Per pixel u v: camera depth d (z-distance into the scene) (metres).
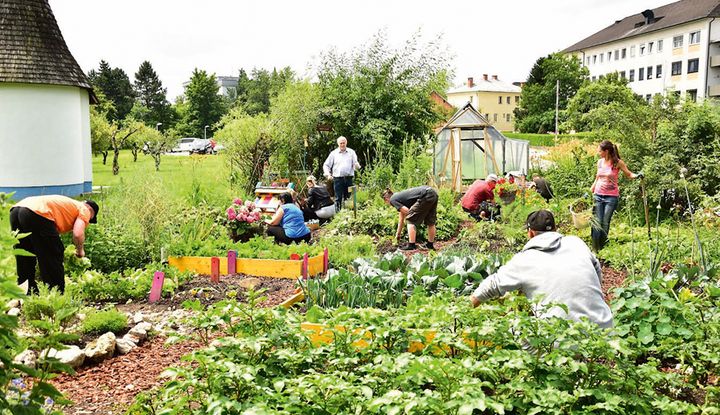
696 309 5.07
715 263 7.04
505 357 3.30
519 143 19.78
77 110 20.47
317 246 9.45
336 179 14.24
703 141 12.39
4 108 18.78
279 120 18.09
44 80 19.11
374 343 3.77
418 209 10.02
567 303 3.99
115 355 5.31
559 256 4.14
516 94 97.25
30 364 4.59
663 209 12.11
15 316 2.41
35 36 19.28
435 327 3.98
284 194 10.39
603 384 3.50
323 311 4.59
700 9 58.03
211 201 13.29
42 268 6.78
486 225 10.76
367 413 3.14
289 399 3.08
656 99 13.26
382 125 18.67
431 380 3.21
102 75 93.81
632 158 12.58
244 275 8.25
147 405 3.66
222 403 2.94
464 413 2.78
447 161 18.53
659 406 3.30
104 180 24.92
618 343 3.29
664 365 4.70
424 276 6.47
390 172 16.12
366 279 6.21
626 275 8.16
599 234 9.47
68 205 6.91
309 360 3.52
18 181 19.09
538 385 3.26
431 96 20.73
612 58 72.19
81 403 4.35
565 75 73.06
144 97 100.19
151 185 9.24
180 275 7.88
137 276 7.62
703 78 57.31
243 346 3.41
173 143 42.59
